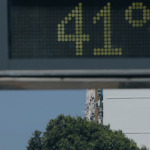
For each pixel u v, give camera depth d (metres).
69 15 15.45
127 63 15.23
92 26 15.45
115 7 15.52
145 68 15.24
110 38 15.43
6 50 15.19
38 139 164.12
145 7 15.53
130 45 15.43
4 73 14.93
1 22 15.26
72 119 154.50
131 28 15.49
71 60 15.19
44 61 15.15
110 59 15.24
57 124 154.75
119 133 152.00
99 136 150.00
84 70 15.12
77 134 151.62
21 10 15.39
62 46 15.34
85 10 15.49
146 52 15.38
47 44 15.34
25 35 15.34
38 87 15.70
